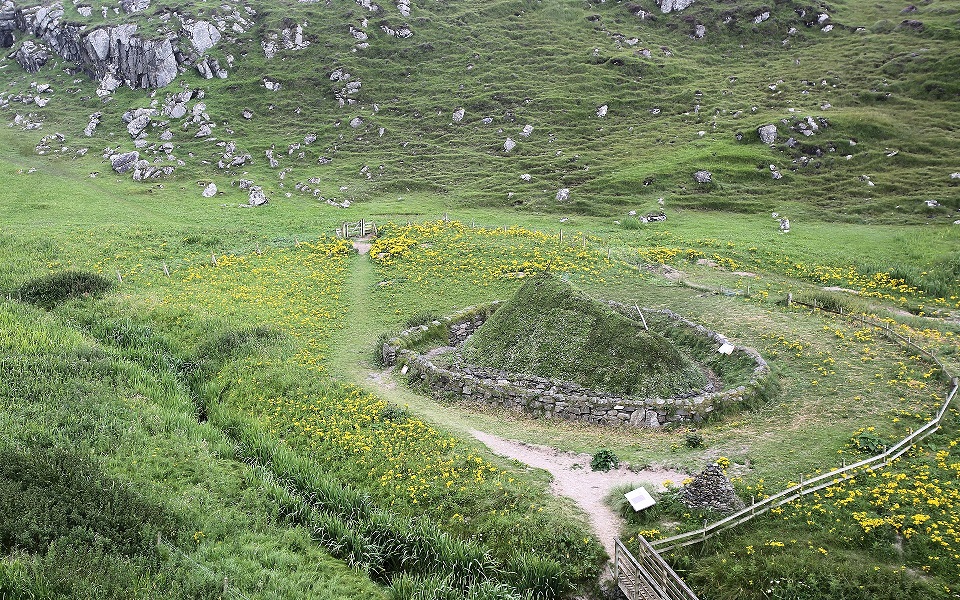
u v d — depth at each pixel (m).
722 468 21.81
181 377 31.53
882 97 84.38
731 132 80.50
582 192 71.19
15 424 22.75
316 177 79.88
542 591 18.30
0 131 95.25
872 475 21.20
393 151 86.62
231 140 88.94
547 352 30.11
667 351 29.02
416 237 54.62
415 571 19.53
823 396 27.91
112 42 105.50
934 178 66.19
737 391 27.22
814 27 110.19
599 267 47.69
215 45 108.69
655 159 76.69
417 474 23.17
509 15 120.94
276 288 44.34
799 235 57.19
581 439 25.61
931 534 18.19
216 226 62.25
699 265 50.00
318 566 18.88
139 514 18.75
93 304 38.56
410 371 31.44
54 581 15.43
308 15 116.19
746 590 17.20
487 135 87.94
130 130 91.44
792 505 19.84
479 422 27.22
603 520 20.64
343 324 39.06
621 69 101.19
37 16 119.31
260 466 23.77
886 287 44.59
